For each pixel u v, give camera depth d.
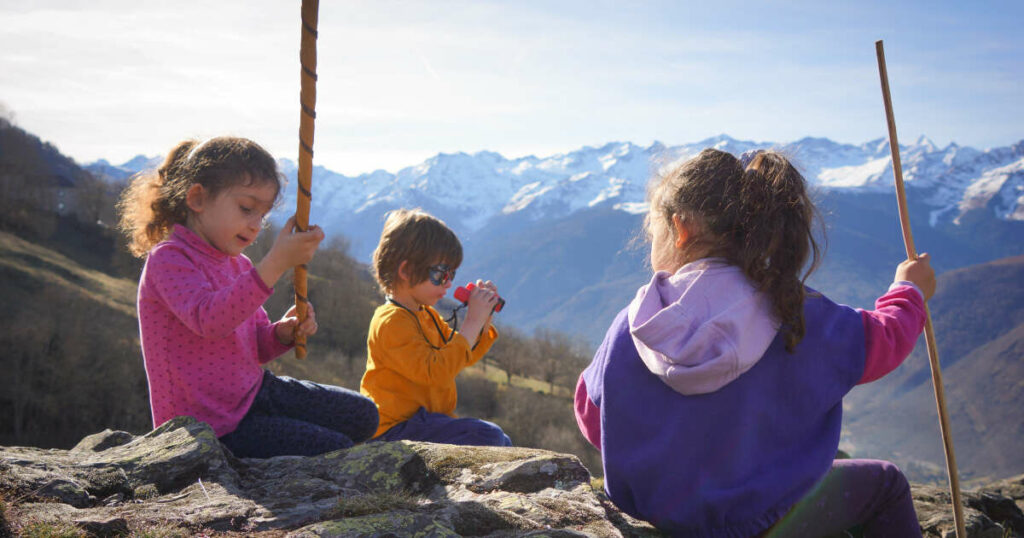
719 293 2.12
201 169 3.04
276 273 2.80
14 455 2.46
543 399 70.31
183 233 3.10
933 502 4.89
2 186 87.19
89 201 94.50
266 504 2.31
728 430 2.06
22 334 50.53
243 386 3.14
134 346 54.97
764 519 2.01
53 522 1.94
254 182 3.08
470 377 71.06
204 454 2.60
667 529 2.15
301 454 3.12
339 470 2.73
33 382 48.44
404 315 3.68
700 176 2.25
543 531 2.06
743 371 2.05
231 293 2.78
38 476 2.24
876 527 2.31
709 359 2.04
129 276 82.38
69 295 62.22
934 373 2.46
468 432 3.57
